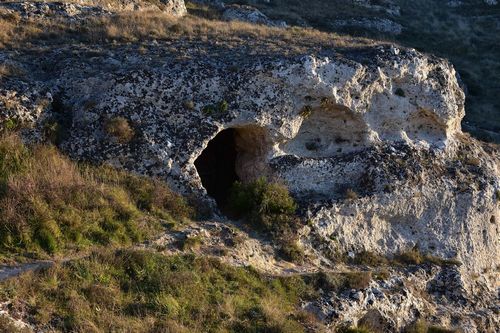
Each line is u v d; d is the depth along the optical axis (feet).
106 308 39.81
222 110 57.00
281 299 47.11
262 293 46.55
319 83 59.57
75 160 52.85
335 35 75.66
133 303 40.91
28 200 45.83
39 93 54.65
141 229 48.08
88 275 41.50
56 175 49.26
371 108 64.13
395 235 62.44
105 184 51.26
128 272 43.39
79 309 38.70
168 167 54.39
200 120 56.29
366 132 63.52
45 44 64.44
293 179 59.98
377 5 152.05
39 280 39.78
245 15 115.14
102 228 47.14
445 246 64.03
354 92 61.87
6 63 57.77
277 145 60.75
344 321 48.62
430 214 64.23
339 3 148.05
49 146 52.80
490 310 60.54
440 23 148.87
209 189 62.95
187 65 57.93
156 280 43.04
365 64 62.80
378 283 54.44
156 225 49.60
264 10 129.08
